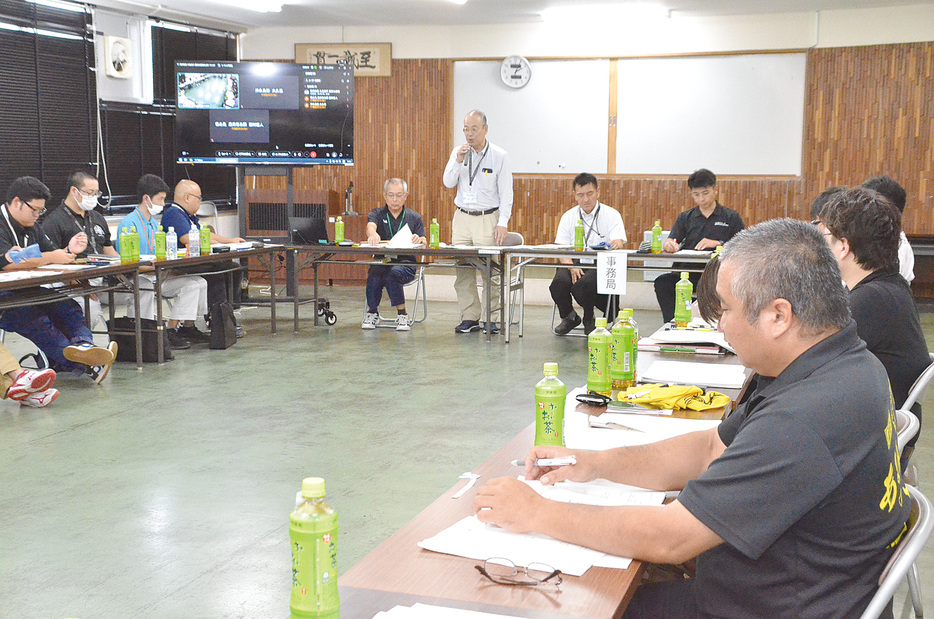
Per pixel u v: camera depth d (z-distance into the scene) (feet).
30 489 11.46
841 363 4.37
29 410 15.47
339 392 16.94
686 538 4.31
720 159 31.58
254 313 27.20
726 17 30.78
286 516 10.57
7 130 25.72
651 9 29.60
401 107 33.99
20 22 25.79
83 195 19.66
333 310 27.73
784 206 31.09
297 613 3.84
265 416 15.16
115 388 17.16
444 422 14.84
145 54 30.14
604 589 4.18
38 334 17.56
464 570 4.40
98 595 8.51
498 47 32.83
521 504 4.78
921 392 7.85
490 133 33.35
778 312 4.42
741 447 4.29
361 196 34.88
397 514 10.60
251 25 33.58
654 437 6.48
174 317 21.09
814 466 4.09
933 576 9.43
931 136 29.48
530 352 21.06
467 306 23.76
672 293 21.74
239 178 27.58
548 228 33.22
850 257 7.76
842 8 29.55
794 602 4.26
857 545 4.22
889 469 4.27
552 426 6.21
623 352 8.23
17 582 8.78
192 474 12.07
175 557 9.39
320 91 27.07
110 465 12.44
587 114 32.45
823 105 30.35
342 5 29.17
